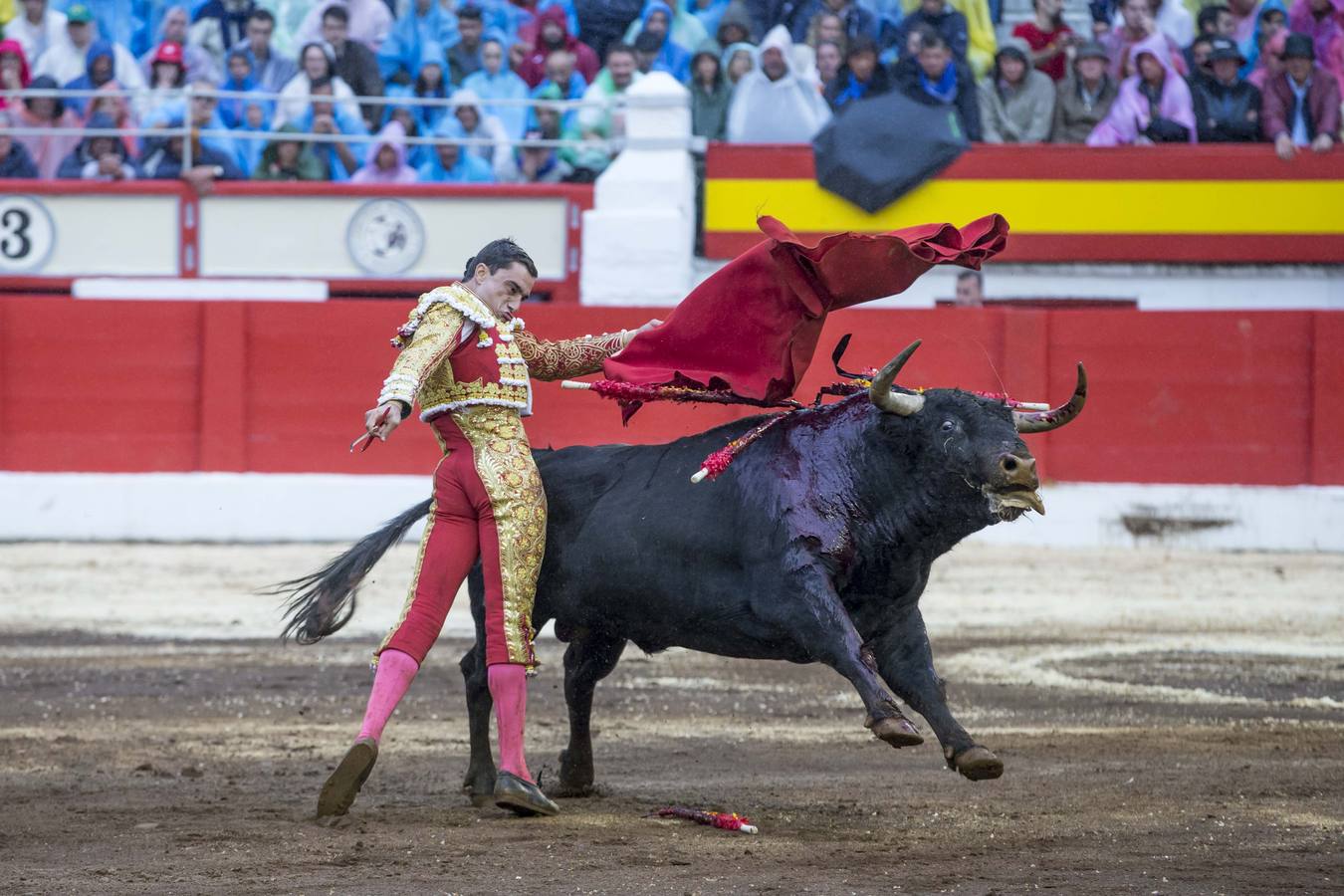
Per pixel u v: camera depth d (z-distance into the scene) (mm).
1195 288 40031
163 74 40500
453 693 21500
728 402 14117
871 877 11578
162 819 13547
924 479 13008
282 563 34531
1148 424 37969
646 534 13695
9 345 38375
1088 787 15383
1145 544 37750
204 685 21922
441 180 40531
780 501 13227
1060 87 39688
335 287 40281
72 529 38188
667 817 13742
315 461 38562
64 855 12180
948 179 39406
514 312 14062
